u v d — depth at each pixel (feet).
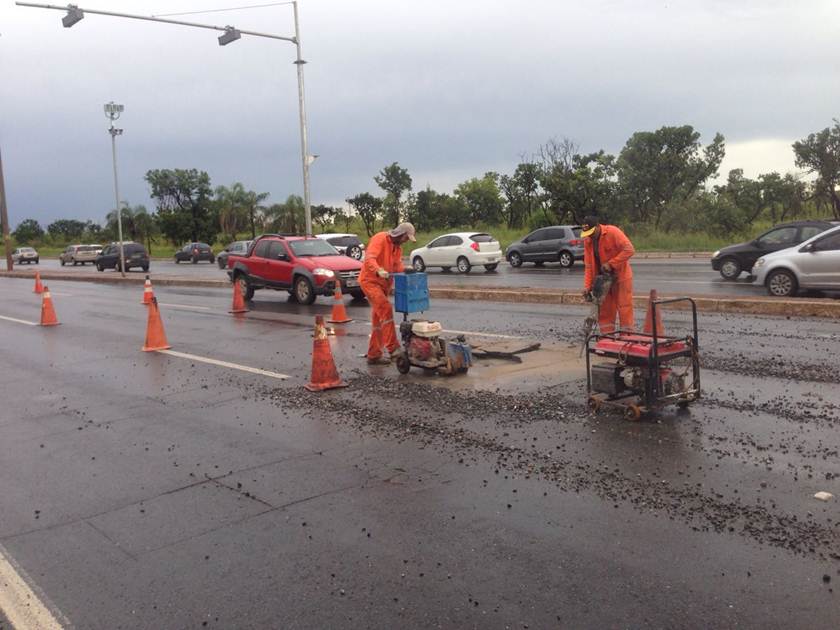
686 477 17.37
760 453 18.71
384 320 32.37
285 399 27.35
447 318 47.37
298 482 18.56
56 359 39.14
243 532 15.72
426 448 20.62
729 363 29.19
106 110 107.24
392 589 12.96
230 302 66.85
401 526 15.56
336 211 208.03
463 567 13.61
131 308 64.54
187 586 13.50
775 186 135.95
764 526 14.61
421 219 185.98
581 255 95.66
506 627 11.59
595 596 12.35
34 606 13.07
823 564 13.05
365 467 19.38
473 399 25.46
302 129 84.99
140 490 18.66
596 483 17.31
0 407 28.60
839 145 118.73
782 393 24.35
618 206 137.59
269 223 208.95
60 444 23.15
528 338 37.42
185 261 176.86
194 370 34.06
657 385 21.90
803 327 37.29
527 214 172.86
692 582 12.64
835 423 20.94
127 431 24.25
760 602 11.93
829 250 49.52
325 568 13.88
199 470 19.93
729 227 124.77
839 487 16.33
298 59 83.71
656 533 14.56
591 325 28.91
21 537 16.12
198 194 244.42
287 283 63.98
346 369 32.04
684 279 67.72
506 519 15.61
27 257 225.76
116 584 13.74
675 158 137.39
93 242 287.48
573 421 22.27
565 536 14.65
